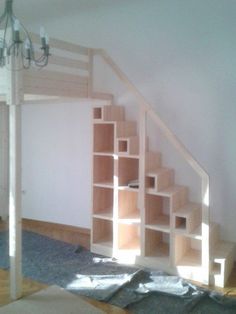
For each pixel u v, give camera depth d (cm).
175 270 312
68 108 433
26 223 467
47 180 458
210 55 344
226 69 337
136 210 379
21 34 258
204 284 297
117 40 393
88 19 410
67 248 374
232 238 344
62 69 420
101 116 358
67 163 441
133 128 374
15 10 407
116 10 391
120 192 352
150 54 375
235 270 324
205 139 351
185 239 337
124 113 390
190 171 359
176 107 364
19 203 265
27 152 469
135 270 321
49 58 291
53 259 345
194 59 352
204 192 298
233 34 332
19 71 255
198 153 356
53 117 445
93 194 368
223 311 256
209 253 301
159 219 350
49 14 421
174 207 320
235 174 339
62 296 272
